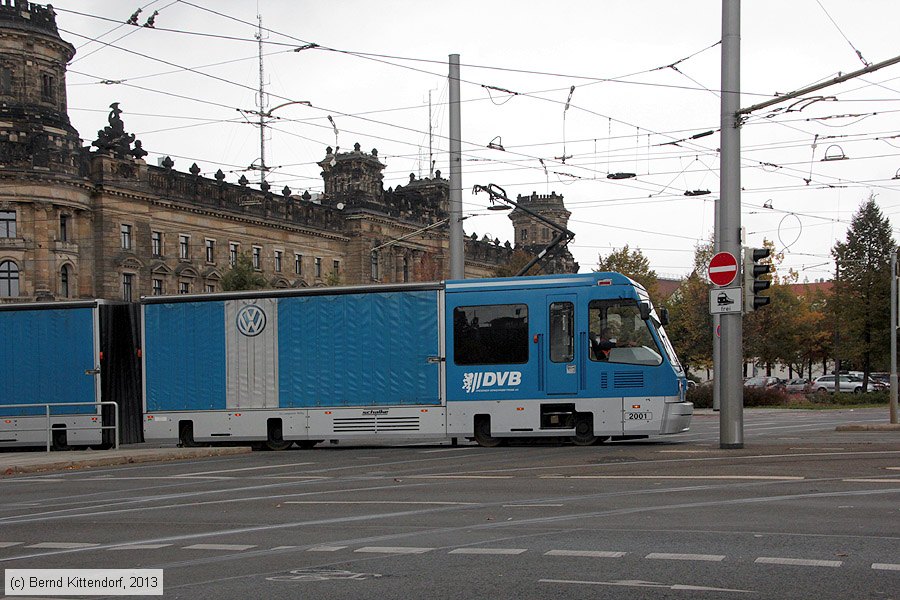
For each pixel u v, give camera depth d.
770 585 8.14
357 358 26.45
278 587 8.62
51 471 22.11
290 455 24.47
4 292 62.16
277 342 27.11
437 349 25.83
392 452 24.19
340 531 11.62
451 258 30.80
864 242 64.19
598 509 12.60
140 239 70.00
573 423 24.83
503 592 8.13
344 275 92.69
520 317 25.30
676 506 12.57
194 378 27.67
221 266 77.56
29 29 64.81
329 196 95.06
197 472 20.14
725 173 21.39
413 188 105.25
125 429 29.48
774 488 13.98
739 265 21.30
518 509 12.84
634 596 7.88
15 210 62.53
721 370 21.53
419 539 10.81
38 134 63.38
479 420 25.50
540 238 114.50
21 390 29.64
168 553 10.58
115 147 68.44
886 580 8.23
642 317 24.64
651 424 24.28
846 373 82.19
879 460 17.66
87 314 29.50
